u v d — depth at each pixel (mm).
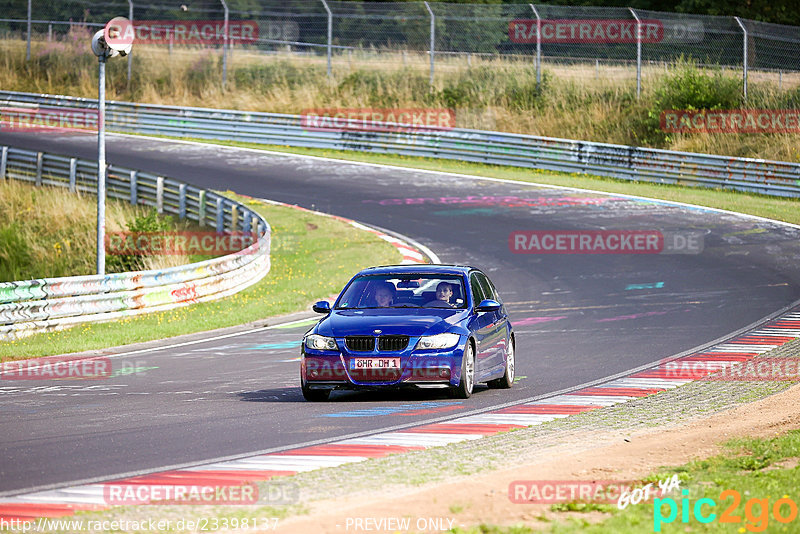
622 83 172000
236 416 39500
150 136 177750
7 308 71188
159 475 28844
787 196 129875
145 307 81250
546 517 22328
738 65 168250
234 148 166250
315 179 143125
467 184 139375
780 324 67000
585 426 36188
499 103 175375
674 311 73688
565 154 148375
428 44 192625
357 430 36000
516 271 93312
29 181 139375
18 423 38469
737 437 32469
